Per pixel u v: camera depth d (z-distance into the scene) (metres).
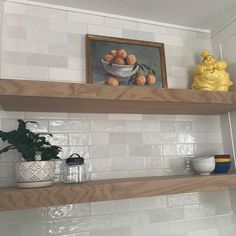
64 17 1.30
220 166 1.27
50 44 1.25
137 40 1.38
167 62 1.45
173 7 1.33
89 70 1.26
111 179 1.18
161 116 1.38
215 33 1.55
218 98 1.20
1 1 1.17
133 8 1.34
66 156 1.17
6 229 1.04
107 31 1.36
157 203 1.26
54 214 1.10
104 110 1.23
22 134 0.96
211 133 1.47
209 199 1.36
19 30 1.21
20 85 0.92
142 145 1.31
